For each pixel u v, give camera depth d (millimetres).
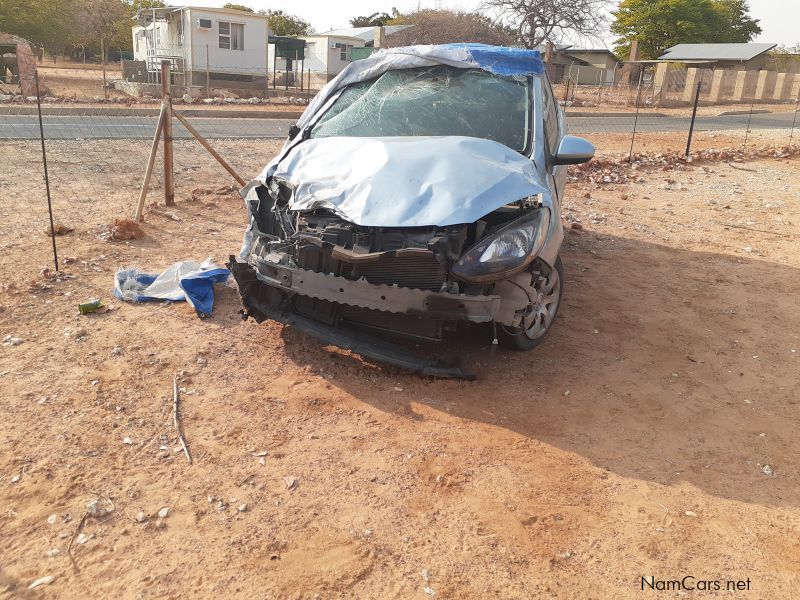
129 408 3840
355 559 2820
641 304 5949
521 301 4254
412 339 4078
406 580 2725
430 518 3090
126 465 3344
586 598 2689
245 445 3568
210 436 3631
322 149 4660
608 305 5879
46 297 5266
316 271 4027
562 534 3037
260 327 4988
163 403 3916
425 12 45250
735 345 5199
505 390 4297
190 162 11156
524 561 2863
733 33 71312
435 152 4258
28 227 6953
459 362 4469
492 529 3039
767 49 51562
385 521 3055
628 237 8117
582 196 10234
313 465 3430
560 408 4125
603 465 3572
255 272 4406
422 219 3777
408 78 5508
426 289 3861
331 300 3971
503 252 3871
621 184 11281
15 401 3816
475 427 3859
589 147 4855
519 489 3328
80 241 6590
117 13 42156
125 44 50312
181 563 2754
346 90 5668
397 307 3859
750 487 3455
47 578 2639
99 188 8914
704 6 61844
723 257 7453
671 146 16969
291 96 31062
